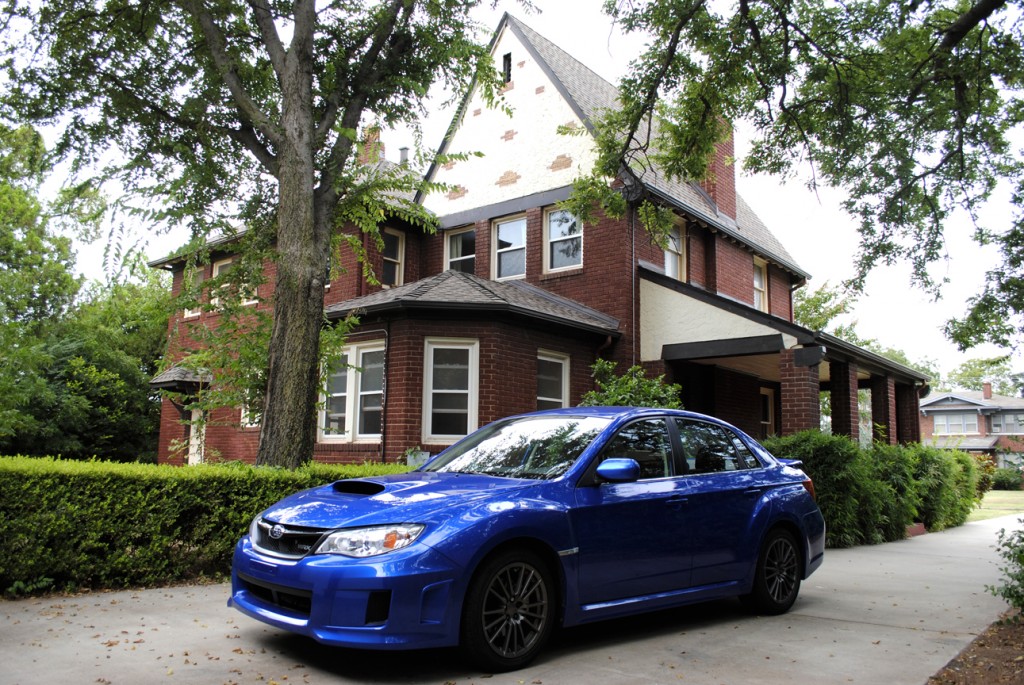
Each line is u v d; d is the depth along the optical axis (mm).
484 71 10789
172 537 6727
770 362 15469
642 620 5711
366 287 16359
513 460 5223
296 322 8719
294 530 4352
